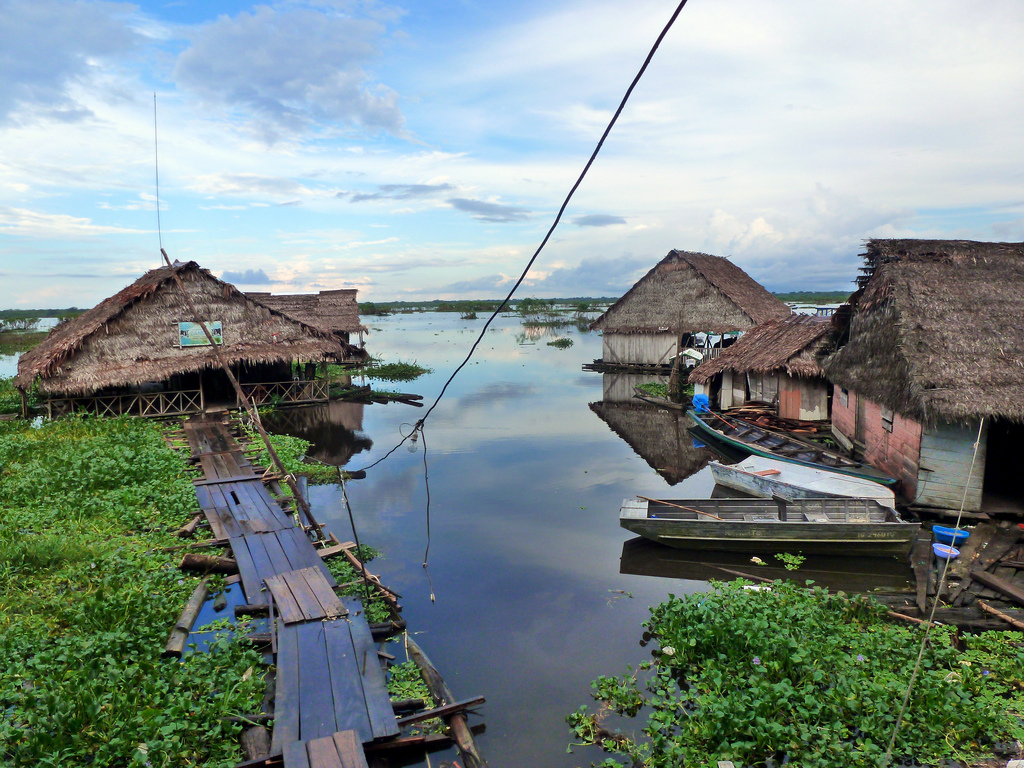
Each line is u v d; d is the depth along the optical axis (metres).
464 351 51.06
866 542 10.48
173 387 26.25
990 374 11.66
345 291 44.38
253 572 9.91
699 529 11.12
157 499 13.05
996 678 6.98
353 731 6.04
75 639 7.23
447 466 17.83
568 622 9.20
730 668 7.32
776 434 18.61
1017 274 14.05
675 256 36.25
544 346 55.34
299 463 17.19
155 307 23.75
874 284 14.82
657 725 6.50
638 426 23.23
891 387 12.55
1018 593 8.76
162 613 8.34
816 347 20.61
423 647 8.54
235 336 25.27
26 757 5.29
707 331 34.38
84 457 14.72
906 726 6.10
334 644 7.67
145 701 6.23
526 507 14.29
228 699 6.54
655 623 8.81
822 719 6.32
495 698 7.44
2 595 8.61
